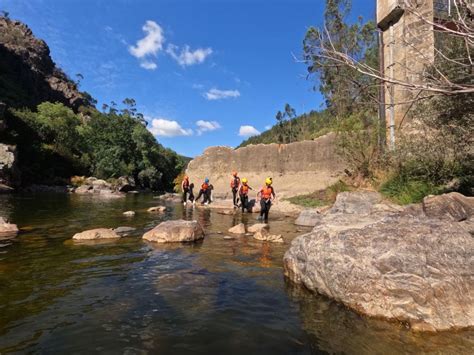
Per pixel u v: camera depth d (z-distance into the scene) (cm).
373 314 422
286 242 859
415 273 412
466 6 268
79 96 9862
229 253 741
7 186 3092
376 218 579
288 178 2047
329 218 622
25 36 9900
